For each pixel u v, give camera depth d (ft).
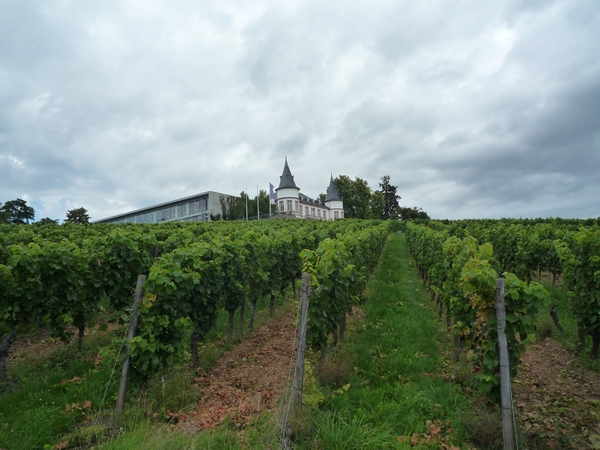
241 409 15.57
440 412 15.12
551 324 26.91
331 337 25.02
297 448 12.42
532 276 37.81
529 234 40.09
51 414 15.16
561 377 19.47
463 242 26.00
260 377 19.65
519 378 19.34
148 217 296.51
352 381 17.65
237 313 34.50
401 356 21.18
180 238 39.17
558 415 15.37
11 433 13.85
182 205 275.80
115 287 27.99
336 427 13.25
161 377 18.93
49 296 21.85
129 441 12.39
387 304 34.94
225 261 24.79
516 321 14.23
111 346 17.06
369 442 12.62
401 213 315.78
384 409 14.88
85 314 24.18
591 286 20.80
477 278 14.23
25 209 180.96
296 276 42.42
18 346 25.98
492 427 13.58
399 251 92.12
